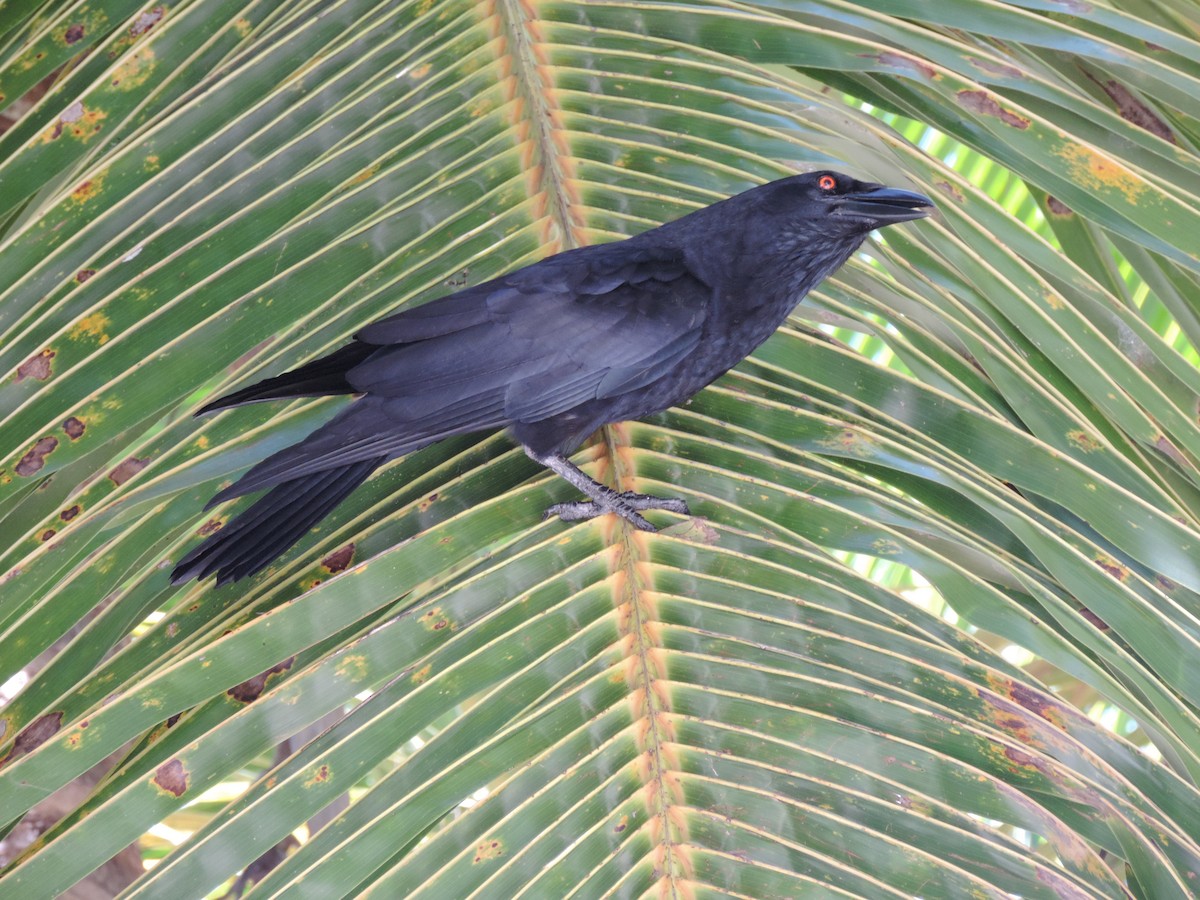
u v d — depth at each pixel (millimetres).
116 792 6438
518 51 6578
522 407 6562
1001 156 6539
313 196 6531
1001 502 6492
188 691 6434
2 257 6500
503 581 6480
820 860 6426
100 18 6566
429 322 6562
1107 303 6512
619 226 6609
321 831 6426
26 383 6473
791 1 6562
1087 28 6582
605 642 6477
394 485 6578
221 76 6551
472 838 6426
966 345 6535
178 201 6516
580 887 6426
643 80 6578
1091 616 6523
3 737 6453
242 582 6508
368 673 6453
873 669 6461
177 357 6488
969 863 6418
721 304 6586
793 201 6574
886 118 7000
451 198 6566
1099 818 6434
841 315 6609
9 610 6477
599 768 6445
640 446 6566
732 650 6473
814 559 6488
